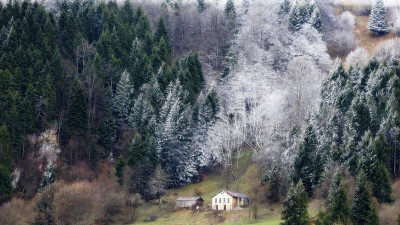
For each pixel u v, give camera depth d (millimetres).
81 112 151750
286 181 131375
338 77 153125
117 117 160000
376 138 127062
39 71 157375
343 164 123125
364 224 107562
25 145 145250
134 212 132625
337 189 112125
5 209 123000
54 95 153625
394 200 117438
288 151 137250
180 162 149625
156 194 141500
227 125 162625
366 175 117250
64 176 143125
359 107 135750
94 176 145750
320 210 111062
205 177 152750
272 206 128875
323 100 146250
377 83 147000
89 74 161250
